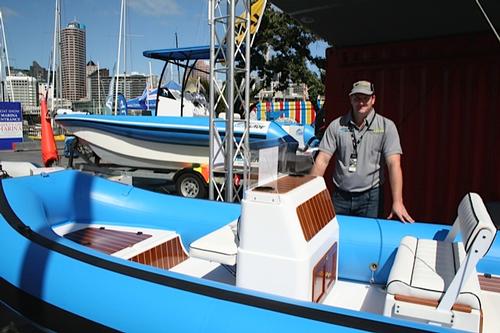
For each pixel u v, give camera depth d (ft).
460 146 14.69
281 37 49.55
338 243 7.98
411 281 5.79
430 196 15.31
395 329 4.66
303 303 5.29
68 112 31.40
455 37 14.56
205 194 24.07
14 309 7.31
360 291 7.90
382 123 9.29
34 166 11.59
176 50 25.07
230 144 15.74
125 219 10.28
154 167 26.13
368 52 16.22
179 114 28.25
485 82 14.11
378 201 9.68
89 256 6.89
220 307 5.48
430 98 15.11
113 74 56.08
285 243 6.15
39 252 7.29
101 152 27.14
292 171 8.37
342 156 9.73
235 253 7.07
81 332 6.35
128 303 6.02
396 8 12.81
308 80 51.01
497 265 7.41
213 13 15.43
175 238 9.50
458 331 4.55
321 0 12.44
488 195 14.21
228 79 15.40
